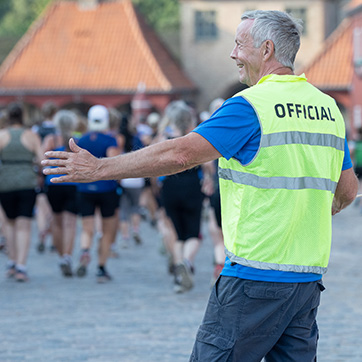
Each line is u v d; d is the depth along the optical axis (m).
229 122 7.29
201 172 19.84
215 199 19.52
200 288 20.42
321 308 17.62
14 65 91.56
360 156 39.94
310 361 7.74
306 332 7.70
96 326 16.08
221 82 99.56
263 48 7.65
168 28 126.69
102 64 90.38
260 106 7.37
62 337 15.15
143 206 38.59
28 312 17.56
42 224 27.38
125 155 7.30
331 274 22.45
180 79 94.19
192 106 24.14
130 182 29.05
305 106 7.59
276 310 7.43
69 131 22.59
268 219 7.34
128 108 93.81
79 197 21.94
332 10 100.81
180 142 7.25
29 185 21.53
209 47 99.75
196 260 25.81
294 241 7.46
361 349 14.06
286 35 7.63
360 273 22.52
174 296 19.31
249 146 7.36
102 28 93.06
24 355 13.83
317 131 7.59
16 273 21.64
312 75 87.62
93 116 20.94
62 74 90.25
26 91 89.62
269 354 7.81
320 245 7.57
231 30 99.12
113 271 23.53
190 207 19.69
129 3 94.88
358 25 77.38
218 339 7.48
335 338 14.88
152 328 15.84
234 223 7.45
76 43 92.19
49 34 93.00
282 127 7.39
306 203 7.45
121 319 16.73
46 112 27.03
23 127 21.72
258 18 7.67
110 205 21.44
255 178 7.36
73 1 95.19
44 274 22.98
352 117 82.19
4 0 139.75
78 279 22.08
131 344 14.56
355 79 79.62
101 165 7.22
